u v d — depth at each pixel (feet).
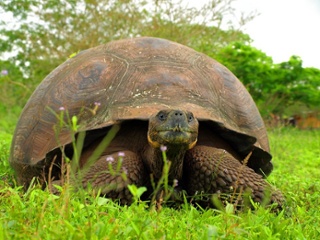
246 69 45.85
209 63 13.55
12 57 38.63
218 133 12.10
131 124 11.64
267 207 11.02
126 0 31.14
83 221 8.02
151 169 11.17
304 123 56.24
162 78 12.16
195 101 11.91
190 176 11.50
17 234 6.86
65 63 14.03
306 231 9.20
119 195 10.66
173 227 8.05
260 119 13.60
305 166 22.66
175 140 10.17
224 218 8.67
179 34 29.84
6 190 10.37
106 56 13.07
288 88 51.16
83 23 32.45
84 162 11.57
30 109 13.60
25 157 12.75
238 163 11.42
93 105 11.94
